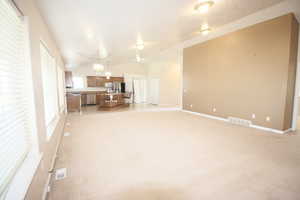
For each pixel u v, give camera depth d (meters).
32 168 1.17
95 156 2.31
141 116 5.40
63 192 1.51
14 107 1.12
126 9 2.56
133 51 5.96
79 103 6.33
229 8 2.89
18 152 1.16
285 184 1.61
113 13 2.67
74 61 7.11
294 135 3.21
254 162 2.08
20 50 1.31
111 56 6.55
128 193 1.50
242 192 1.49
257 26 3.60
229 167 1.96
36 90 1.52
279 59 3.27
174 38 4.57
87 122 4.55
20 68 1.29
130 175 1.80
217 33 4.39
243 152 2.39
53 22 2.65
